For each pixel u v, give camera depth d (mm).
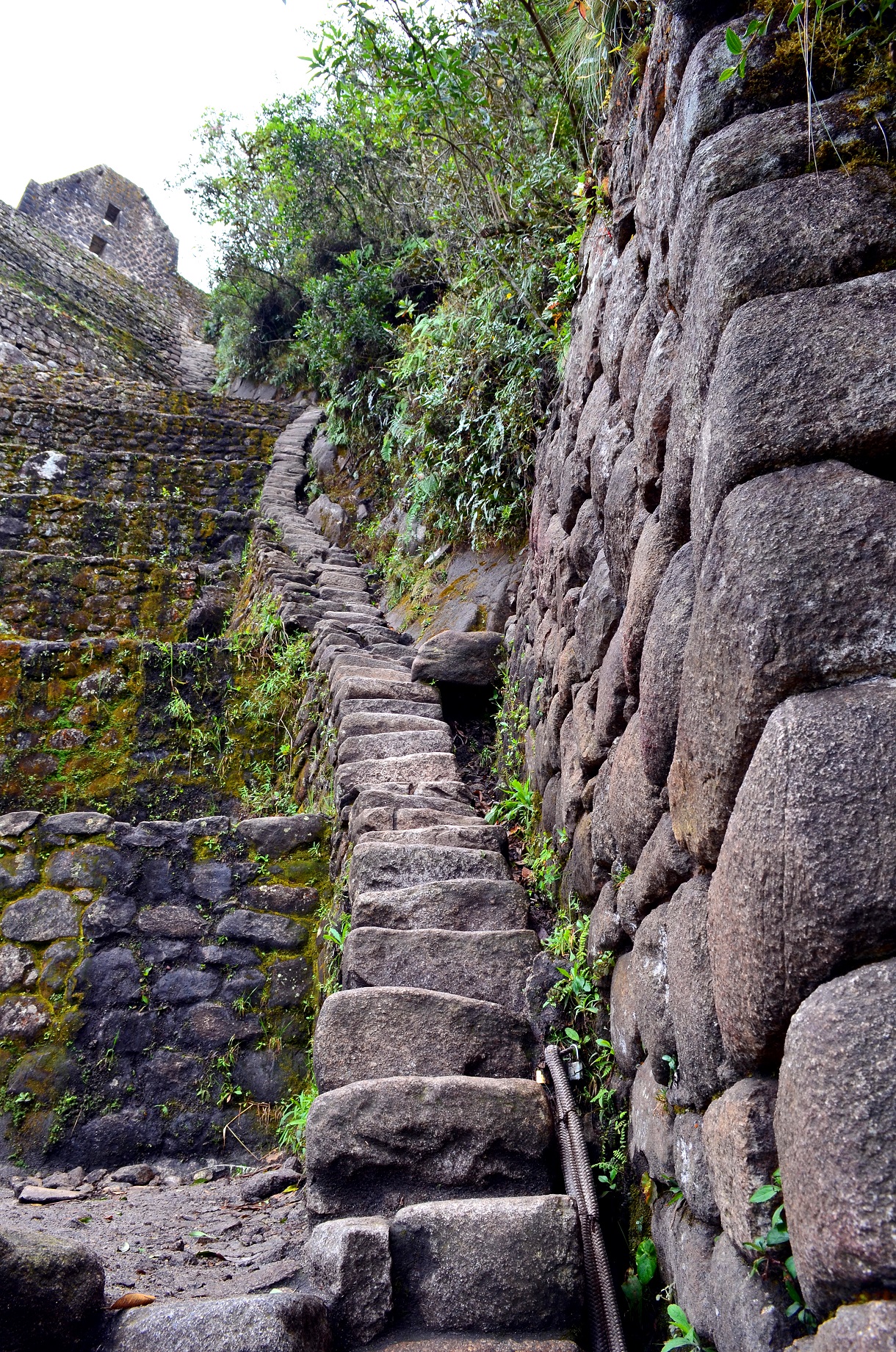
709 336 1205
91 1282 1365
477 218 4375
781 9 1263
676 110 1463
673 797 1348
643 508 1754
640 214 1868
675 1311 1269
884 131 1156
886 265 1091
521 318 4086
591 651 2232
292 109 8258
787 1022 908
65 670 4586
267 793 4449
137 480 8320
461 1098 1863
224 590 6855
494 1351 1394
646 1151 1547
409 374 5480
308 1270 1566
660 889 1536
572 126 3268
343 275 7324
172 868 3412
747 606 999
